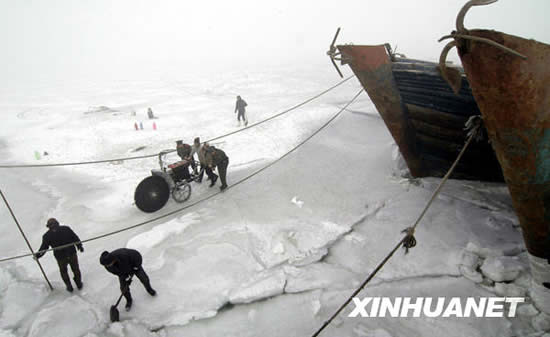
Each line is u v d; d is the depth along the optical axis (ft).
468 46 9.49
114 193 26.66
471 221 18.97
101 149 40.27
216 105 63.31
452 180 24.00
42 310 13.98
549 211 11.52
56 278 16.47
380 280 14.96
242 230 19.71
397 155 27.96
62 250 14.47
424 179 24.62
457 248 16.58
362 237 18.40
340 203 22.45
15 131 51.21
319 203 22.65
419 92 19.93
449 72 10.51
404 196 22.56
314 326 12.80
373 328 12.48
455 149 21.71
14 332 13.12
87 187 28.30
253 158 32.22
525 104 9.81
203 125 48.26
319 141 34.86
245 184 26.32
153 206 22.38
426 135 22.47
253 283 15.17
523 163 11.02
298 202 22.66
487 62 9.52
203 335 12.76
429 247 16.88
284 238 18.45
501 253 15.83
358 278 15.25
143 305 14.33
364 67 19.43
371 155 30.19
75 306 14.11
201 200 23.67
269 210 22.00
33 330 12.82
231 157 33.04
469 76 10.32
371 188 24.35
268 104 59.62
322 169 28.04
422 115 21.27
